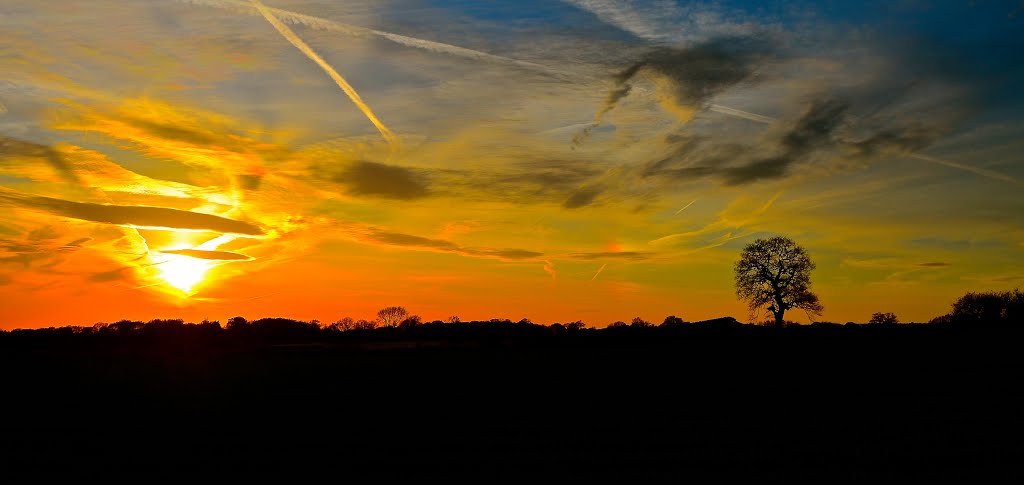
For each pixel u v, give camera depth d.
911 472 22.17
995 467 22.70
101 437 29.16
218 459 24.97
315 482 21.78
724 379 48.00
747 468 22.92
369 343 86.38
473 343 80.94
